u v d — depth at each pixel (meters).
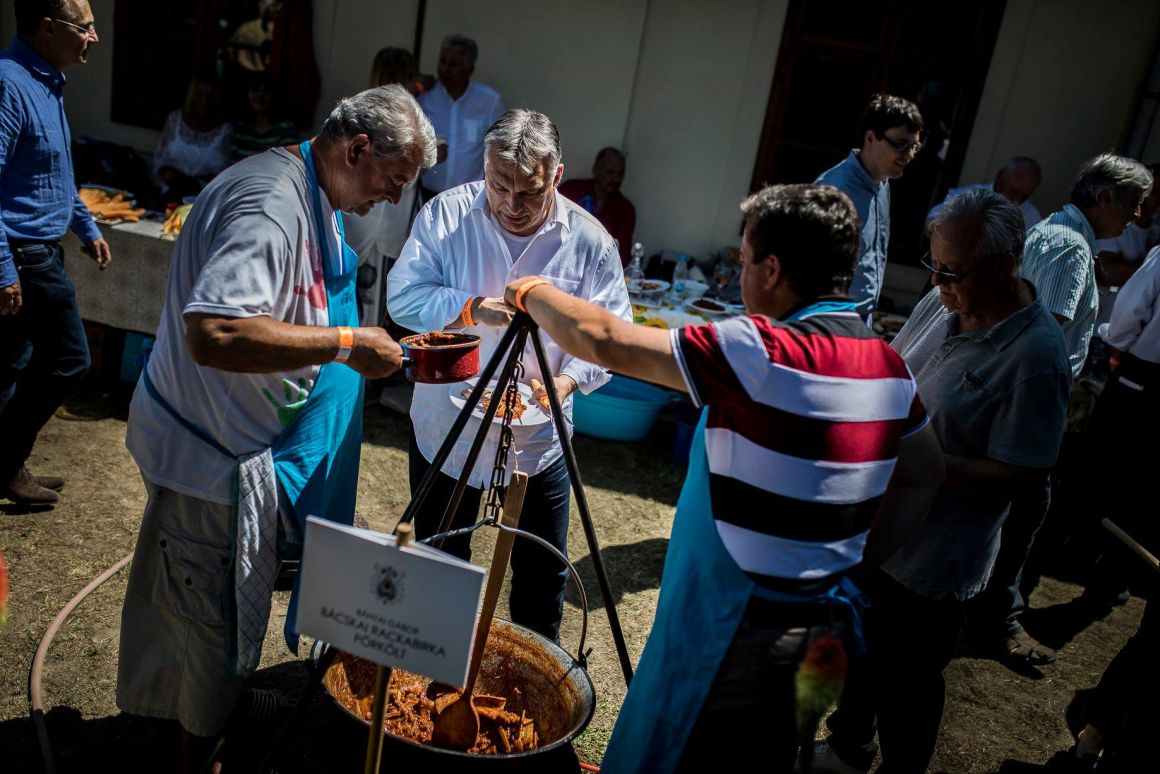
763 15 5.65
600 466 5.03
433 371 2.26
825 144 5.91
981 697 3.41
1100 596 3.99
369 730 1.97
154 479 2.23
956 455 2.34
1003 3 5.54
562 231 2.73
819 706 1.86
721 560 1.82
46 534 3.60
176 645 2.31
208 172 5.72
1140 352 3.83
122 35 6.01
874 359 1.81
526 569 2.92
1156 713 2.42
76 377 3.72
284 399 2.22
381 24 5.88
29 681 2.80
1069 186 5.82
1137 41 5.51
